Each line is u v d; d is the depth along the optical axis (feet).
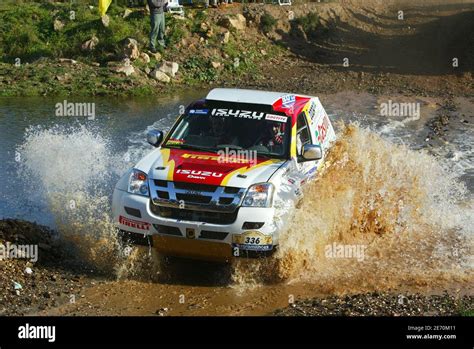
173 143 25.70
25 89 53.78
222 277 23.44
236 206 22.26
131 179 23.70
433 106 52.95
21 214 28.19
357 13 85.25
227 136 25.53
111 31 64.18
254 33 71.36
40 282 22.13
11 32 64.34
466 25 79.82
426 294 22.16
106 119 45.75
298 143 25.68
